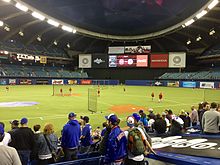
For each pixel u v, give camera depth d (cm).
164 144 690
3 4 4612
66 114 2203
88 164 582
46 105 2744
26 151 722
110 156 524
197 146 639
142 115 1218
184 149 607
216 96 3978
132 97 3734
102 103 3002
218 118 852
